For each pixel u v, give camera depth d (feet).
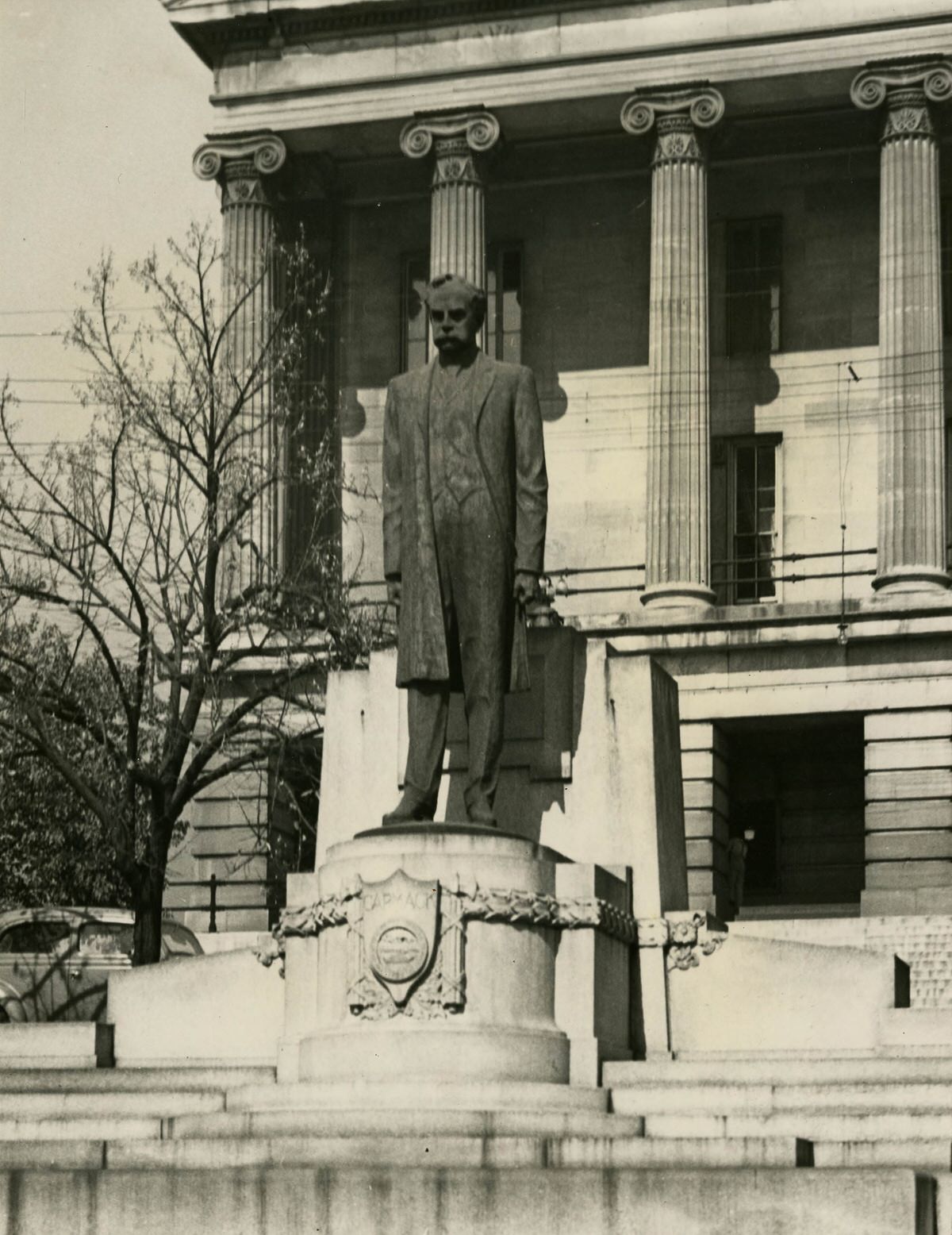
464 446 71.77
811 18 183.21
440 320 72.74
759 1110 65.98
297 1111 65.00
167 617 119.34
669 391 183.52
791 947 73.31
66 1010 115.96
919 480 178.09
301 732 129.18
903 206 180.96
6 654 115.44
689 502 182.50
